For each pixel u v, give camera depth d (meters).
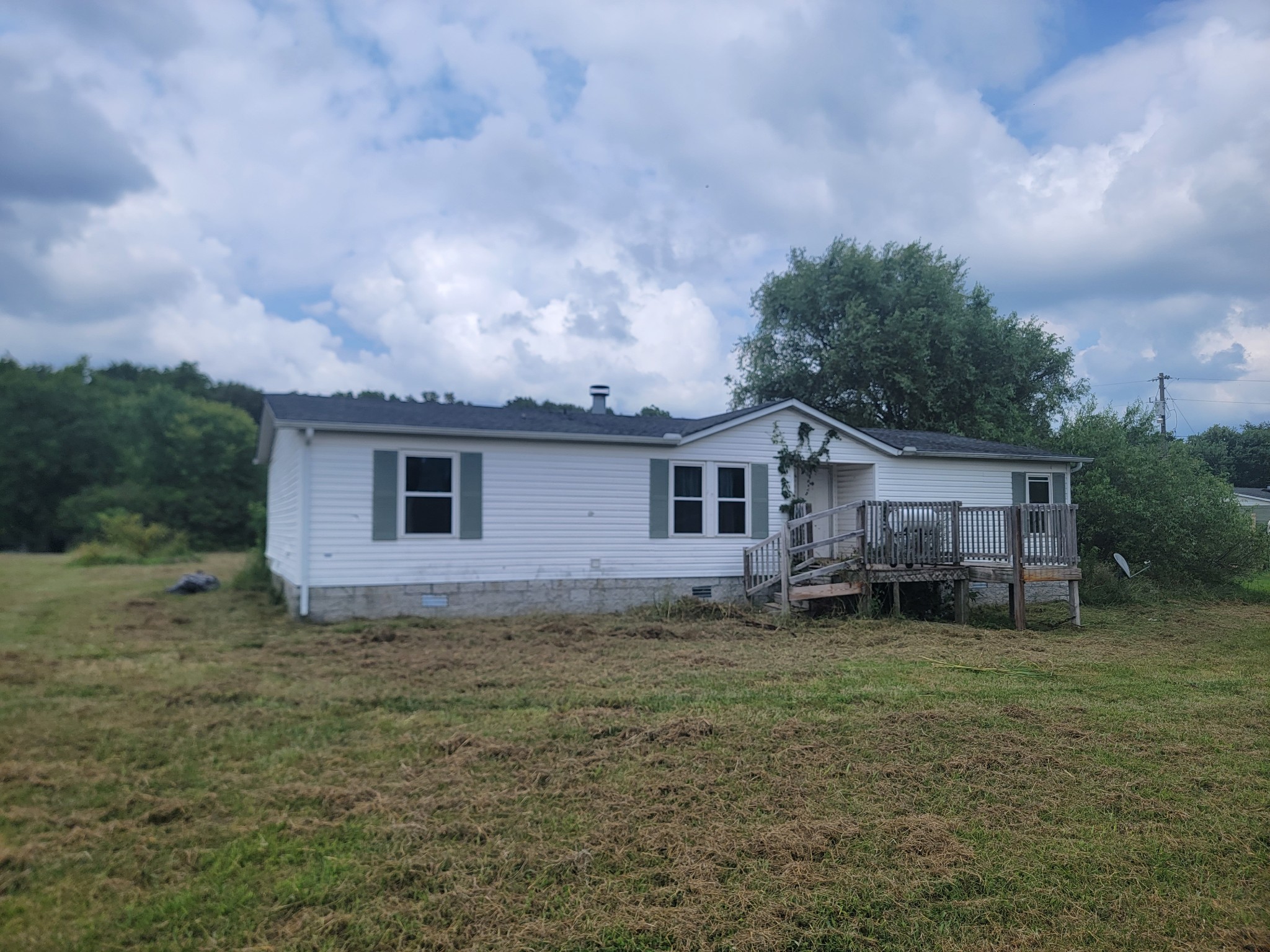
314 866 4.01
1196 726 6.77
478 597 12.84
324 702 7.12
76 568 22.95
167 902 3.64
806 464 15.73
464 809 4.70
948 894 3.90
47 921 3.46
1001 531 14.48
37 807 4.62
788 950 3.44
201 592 16.92
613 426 14.55
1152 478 19.94
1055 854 4.33
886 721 6.71
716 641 10.94
